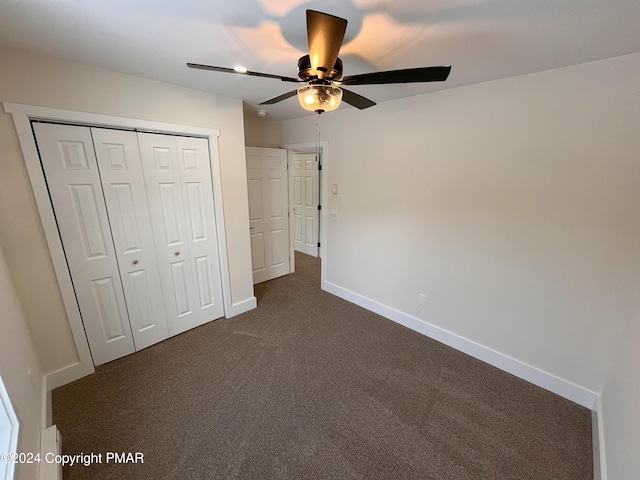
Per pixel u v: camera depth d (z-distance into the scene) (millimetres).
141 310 2393
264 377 2145
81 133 1898
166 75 1989
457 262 2400
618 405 1446
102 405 1865
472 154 2164
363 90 2260
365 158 2904
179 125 2287
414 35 1354
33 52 1614
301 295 3600
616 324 1730
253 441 1631
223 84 2193
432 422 1769
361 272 3232
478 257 2268
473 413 1839
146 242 2328
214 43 1485
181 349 2471
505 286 2156
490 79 1965
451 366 2293
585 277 1806
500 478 1451
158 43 1492
